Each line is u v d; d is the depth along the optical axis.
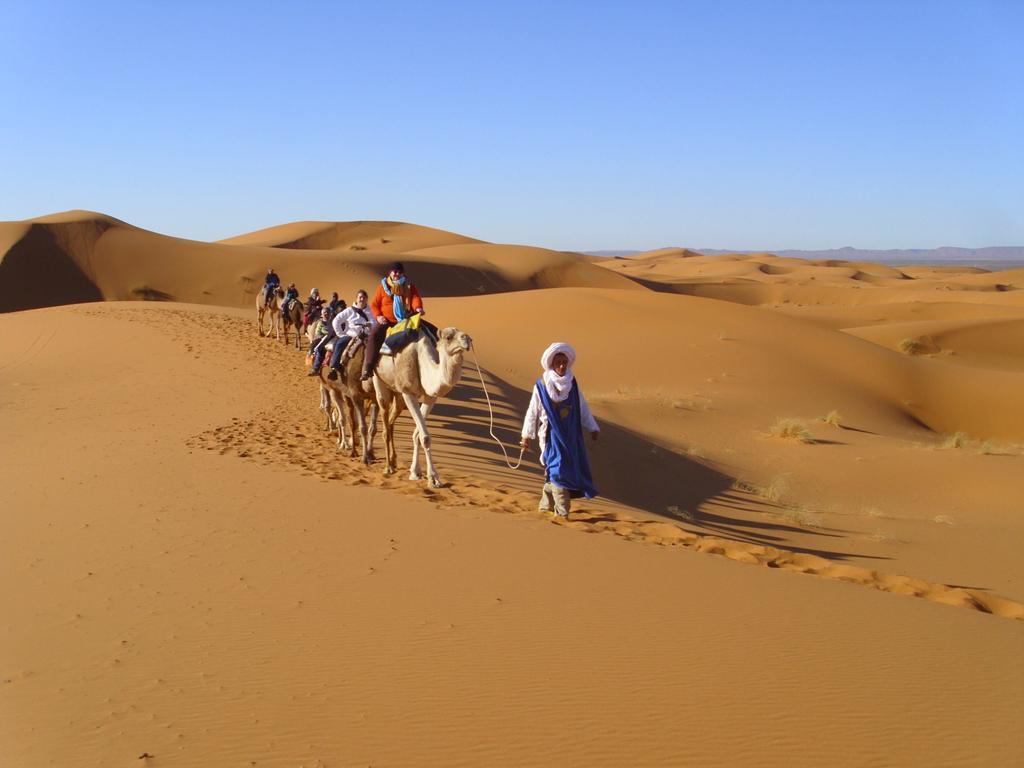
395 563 8.26
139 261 105.00
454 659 5.92
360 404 14.25
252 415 19.67
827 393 36.97
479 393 24.33
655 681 5.58
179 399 22.58
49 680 5.64
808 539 14.90
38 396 24.27
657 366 38.69
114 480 12.44
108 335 36.00
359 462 14.41
